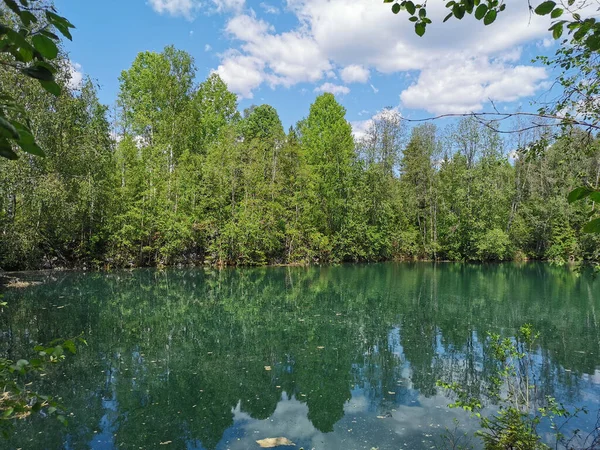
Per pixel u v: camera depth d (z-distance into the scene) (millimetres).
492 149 30422
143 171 25047
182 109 29531
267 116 41281
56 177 15445
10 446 4855
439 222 32938
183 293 15938
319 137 34625
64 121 15750
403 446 4770
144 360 8133
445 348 8805
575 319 11484
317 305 13836
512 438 3963
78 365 7781
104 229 22797
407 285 18578
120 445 4898
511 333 9945
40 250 20406
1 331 9930
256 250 26734
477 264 29938
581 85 3547
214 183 26500
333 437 5039
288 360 8125
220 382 6965
